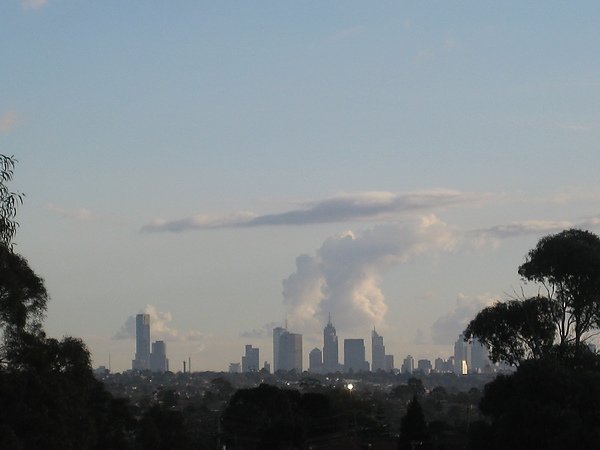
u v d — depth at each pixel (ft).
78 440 250.98
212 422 593.42
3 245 172.96
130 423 339.98
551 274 285.64
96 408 323.98
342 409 590.55
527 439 240.53
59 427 237.66
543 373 247.70
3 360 240.32
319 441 517.14
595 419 243.40
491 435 252.42
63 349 252.62
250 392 535.60
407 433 415.44
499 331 288.10
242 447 507.71
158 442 400.06
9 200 168.35
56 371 250.16
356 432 546.67
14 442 223.30
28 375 236.43
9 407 231.71
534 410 241.55
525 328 284.20
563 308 286.46
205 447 513.04
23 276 238.48
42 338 248.73
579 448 234.99
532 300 285.64
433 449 417.90
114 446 326.65
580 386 246.27
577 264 280.31
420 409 420.36
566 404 246.06
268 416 523.29
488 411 260.83
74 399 251.80
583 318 286.25
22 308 235.81
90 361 259.39
